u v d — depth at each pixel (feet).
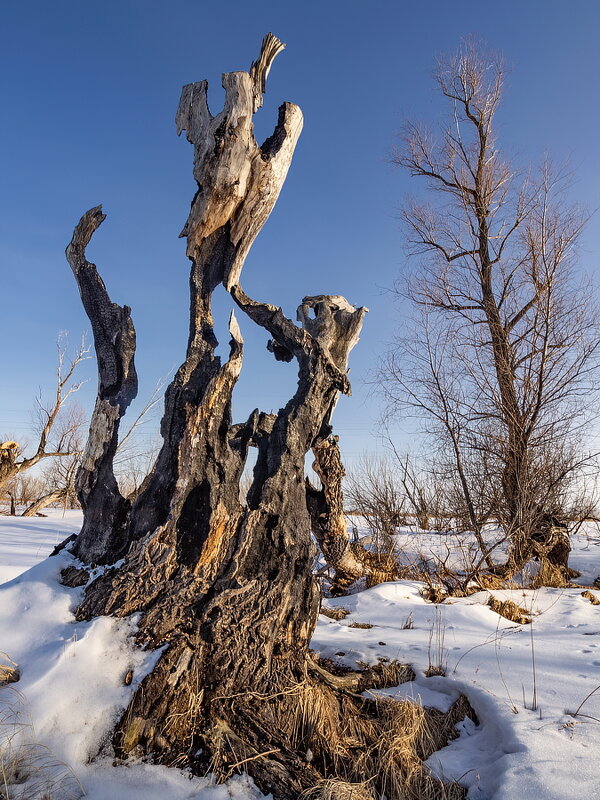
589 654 17.02
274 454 15.07
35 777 9.53
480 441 34.30
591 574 34.78
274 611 13.21
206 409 14.33
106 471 15.33
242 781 10.36
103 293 16.21
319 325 23.95
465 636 19.43
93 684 11.14
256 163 14.70
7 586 14.35
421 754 12.45
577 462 33.78
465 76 47.73
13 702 10.53
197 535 13.89
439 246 49.42
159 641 12.08
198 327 15.44
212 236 15.62
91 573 14.23
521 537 31.37
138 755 10.62
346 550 27.66
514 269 40.93
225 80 14.53
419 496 41.45
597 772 10.49
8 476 51.65
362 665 16.10
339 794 10.19
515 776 10.49
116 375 15.75
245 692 11.96
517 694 14.05
